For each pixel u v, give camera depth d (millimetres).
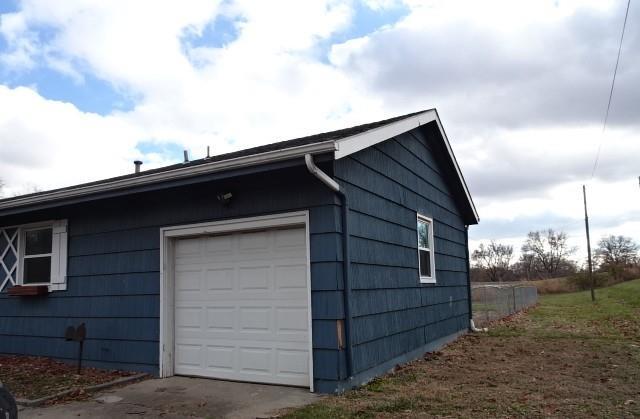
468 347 9641
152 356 7137
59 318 8367
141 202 7590
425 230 9836
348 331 5848
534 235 75750
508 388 5949
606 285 44562
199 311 7016
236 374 6578
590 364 7434
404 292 8078
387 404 5168
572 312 19391
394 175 8125
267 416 4883
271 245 6512
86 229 8219
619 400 5281
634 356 8031
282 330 6293
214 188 6836
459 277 12023
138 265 7496
